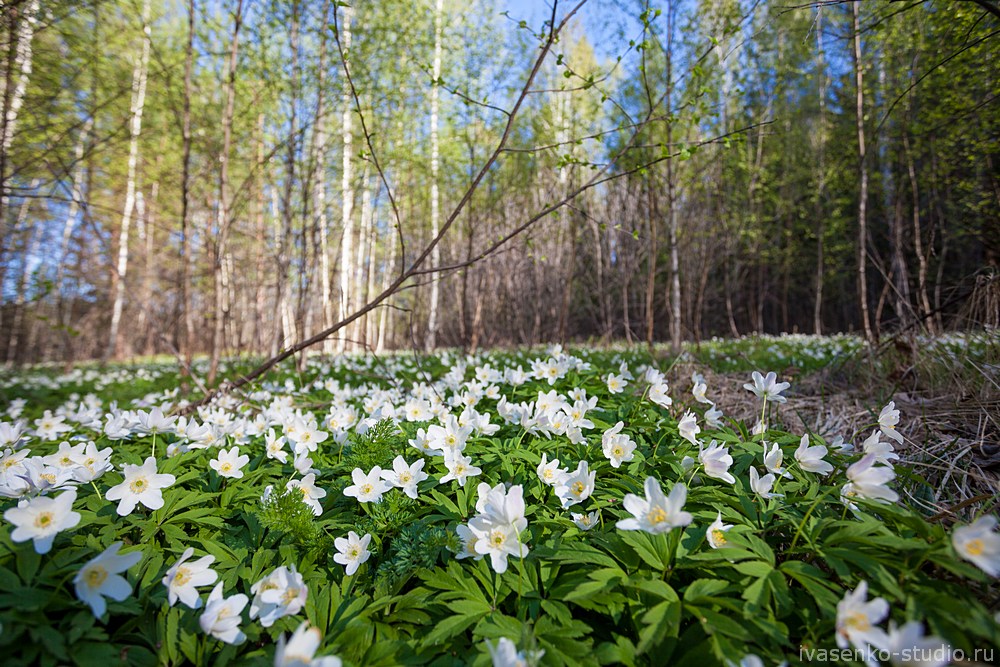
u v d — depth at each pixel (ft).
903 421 11.41
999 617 4.42
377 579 6.34
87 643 4.75
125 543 6.71
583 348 43.19
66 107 24.03
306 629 5.51
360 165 36.55
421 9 30.58
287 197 29.78
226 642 5.18
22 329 72.18
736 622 4.85
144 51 37.91
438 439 8.24
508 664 4.26
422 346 55.62
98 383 33.09
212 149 32.42
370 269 42.65
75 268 46.78
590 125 35.27
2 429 8.89
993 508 7.56
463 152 37.09
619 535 6.05
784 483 7.64
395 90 29.84
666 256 50.29
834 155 51.88
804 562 6.03
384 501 7.61
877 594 5.04
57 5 19.36
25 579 5.06
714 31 20.94
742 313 93.35
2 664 4.37
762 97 45.21
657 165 30.37
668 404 10.71
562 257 59.26
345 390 17.26
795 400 14.65
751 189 51.72
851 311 78.59
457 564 6.22
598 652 4.84
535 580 5.89
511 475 8.29
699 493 7.29
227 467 8.54
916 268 52.80
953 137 25.73
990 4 9.93
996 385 10.91
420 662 5.07
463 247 51.52
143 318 78.33
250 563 6.77
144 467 6.72
